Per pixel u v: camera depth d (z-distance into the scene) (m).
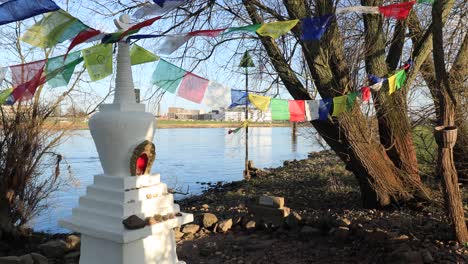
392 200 8.30
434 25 5.99
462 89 8.31
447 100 6.03
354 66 7.75
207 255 6.50
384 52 8.06
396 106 8.09
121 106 4.17
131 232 3.87
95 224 4.09
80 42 3.43
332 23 7.61
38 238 8.12
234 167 23.42
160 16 3.63
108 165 4.25
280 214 7.70
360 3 8.26
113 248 4.06
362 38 7.99
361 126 7.86
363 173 8.20
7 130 7.64
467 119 8.79
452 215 6.05
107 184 4.21
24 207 7.89
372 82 7.48
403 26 8.25
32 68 3.76
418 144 9.95
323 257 6.17
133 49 4.43
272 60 8.11
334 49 7.74
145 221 4.07
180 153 30.64
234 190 13.91
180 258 6.40
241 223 7.95
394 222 7.19
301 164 19.38
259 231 7.63
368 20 7.96
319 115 5.62
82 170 19.00
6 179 7.57
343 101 5.87
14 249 7.36
